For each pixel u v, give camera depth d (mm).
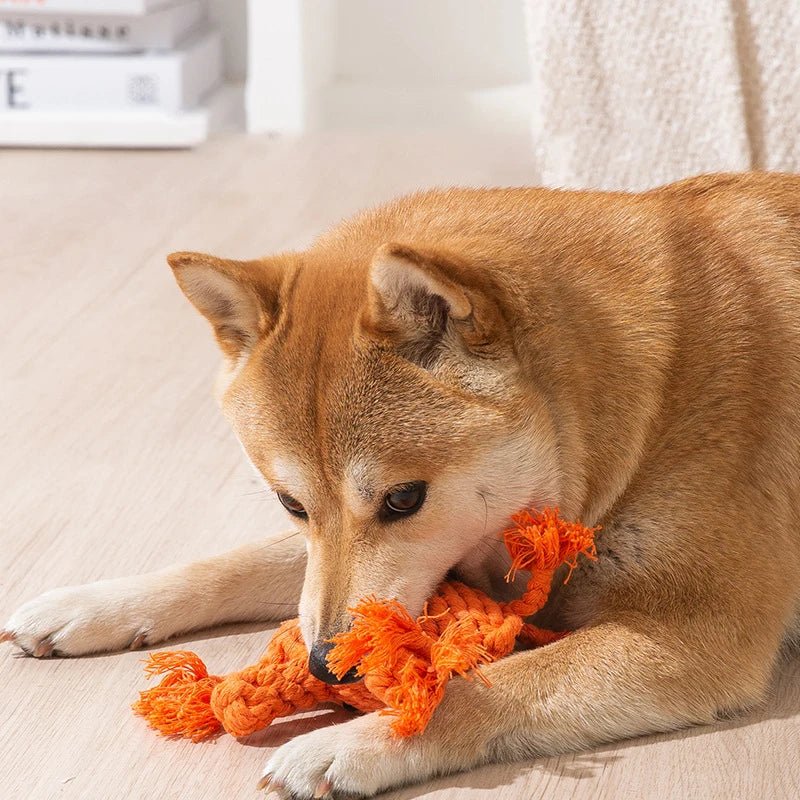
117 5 2695
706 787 1228
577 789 1228
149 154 2740
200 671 1285
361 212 1399
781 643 1354
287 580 1392
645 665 1267
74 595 1360
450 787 1231
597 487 1291
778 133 1830
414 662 1229
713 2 1805
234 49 3088
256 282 1283
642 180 1880
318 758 1215
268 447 1263
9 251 2152
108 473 1576
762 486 1302
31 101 2777
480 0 3045
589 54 1862
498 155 2715
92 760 1260
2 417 1673
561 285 1288
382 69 3127
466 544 1276
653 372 1287
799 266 1337
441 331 1248
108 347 1817
